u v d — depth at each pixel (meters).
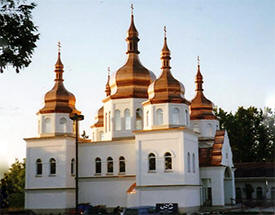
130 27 58.31
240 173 74.19
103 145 53.75
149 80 56.12
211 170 54.50
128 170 52.06
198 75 68.38
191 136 50.38
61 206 52.19
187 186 47.22
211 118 66.19
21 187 79.06
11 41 19.28
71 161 54.16
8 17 19.19
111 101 55.56
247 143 89.81
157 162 47.75
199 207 50.62
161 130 47.94
